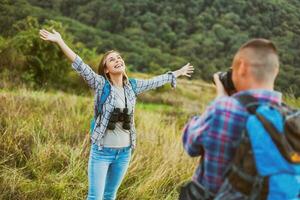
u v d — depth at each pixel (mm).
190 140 2168
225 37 73375
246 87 2150
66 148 5895
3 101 7855
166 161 5801
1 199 4520
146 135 7062
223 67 62938
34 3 90938
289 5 65375
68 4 96188
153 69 63875
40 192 4754
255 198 1936
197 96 25719
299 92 9797
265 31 65938
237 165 2000
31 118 6992
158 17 92750
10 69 18234
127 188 5062
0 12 63375
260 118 1967
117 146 3959
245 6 78188
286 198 1905
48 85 18344
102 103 3920
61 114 8078
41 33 3816
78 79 18422
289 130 1951
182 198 2301
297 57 34312
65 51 3857
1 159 5352
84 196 4969
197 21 85375
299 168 1938
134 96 4055
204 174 2152
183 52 73375
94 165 3982
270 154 1915
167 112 13859
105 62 3971
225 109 2064
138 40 84312
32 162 5371
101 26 90938
